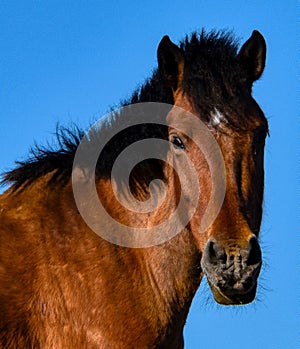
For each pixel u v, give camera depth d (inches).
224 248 235.5
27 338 260.7
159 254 259.3
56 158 276.4
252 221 243.1
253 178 244.2
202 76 254.5
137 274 258.4
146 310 257.0
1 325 259.3
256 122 247.1
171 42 265.3
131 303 256.1
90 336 255.6
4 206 273.9
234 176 241.6
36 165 276.5
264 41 268.8
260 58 268.8
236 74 254.5
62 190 270.5
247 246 234.2
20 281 262.4
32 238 265.3
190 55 264.8
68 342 258.4
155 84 270.4
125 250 259.4
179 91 262.4
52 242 263.4
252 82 269.3
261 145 251.8
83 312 256.8
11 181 280.4
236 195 240.7
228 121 244.8
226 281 233.5
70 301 258.7
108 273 257.4
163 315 258.8
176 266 259.0
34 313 261.1
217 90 249.8
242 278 231.8
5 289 261.7
